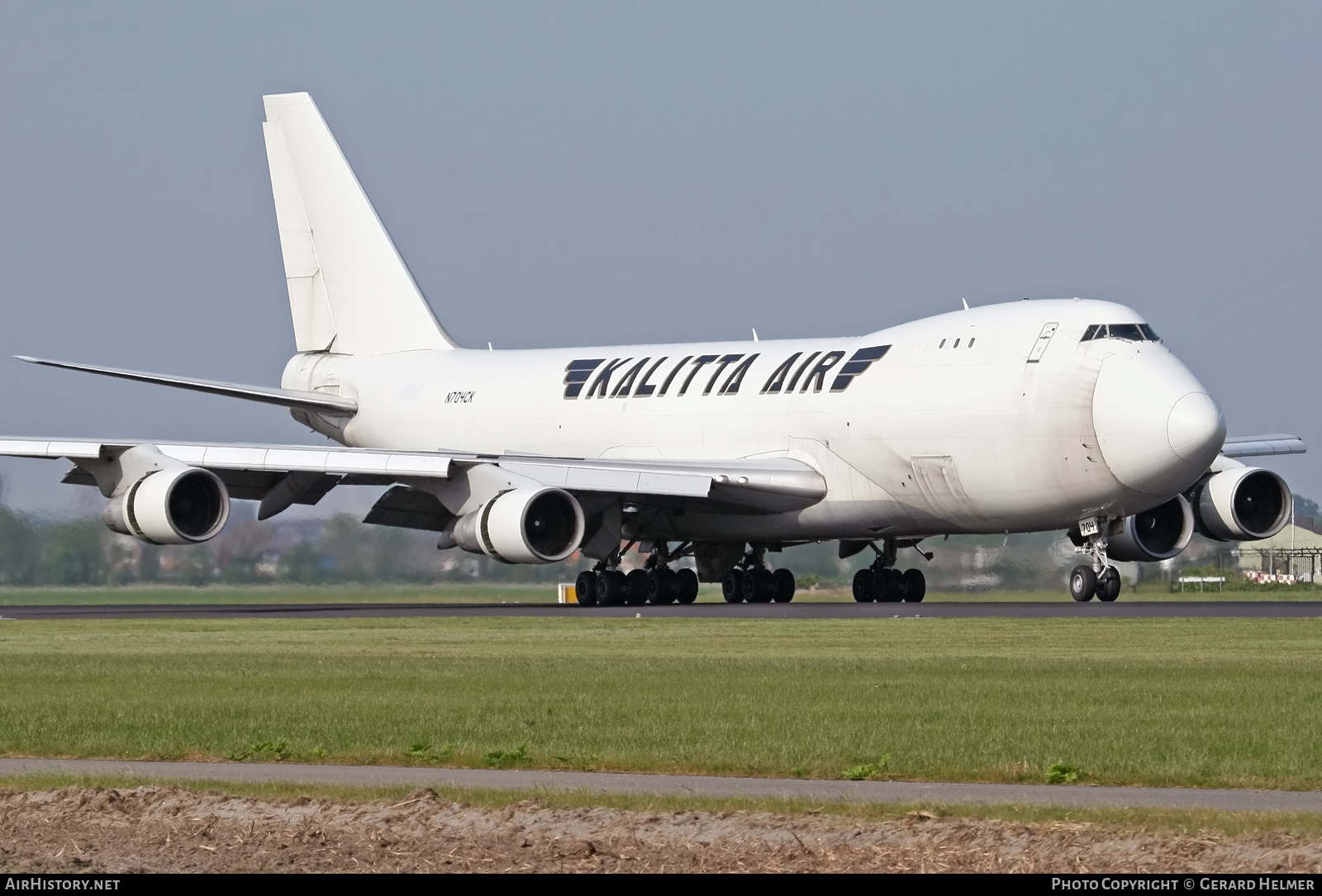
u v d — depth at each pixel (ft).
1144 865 122.11
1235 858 123.34
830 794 150.00
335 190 575.79
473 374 536.01
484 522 422.82
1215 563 563.48
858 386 433.89
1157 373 389.19
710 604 475.72
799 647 290.97
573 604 505.66
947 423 412.57
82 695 227.81
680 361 487.61
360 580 561.02
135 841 136.56
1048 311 411.13
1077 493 399.03
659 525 474.90
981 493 411.13
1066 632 318.45
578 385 506.48
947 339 423.23
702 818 137.28
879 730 184.55
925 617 373.81
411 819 141.08
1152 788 152.87
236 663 269.85
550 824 138.31
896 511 431.84
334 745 181.78
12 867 129.90
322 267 578.25
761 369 462.60
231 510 464.65
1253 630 316.81
